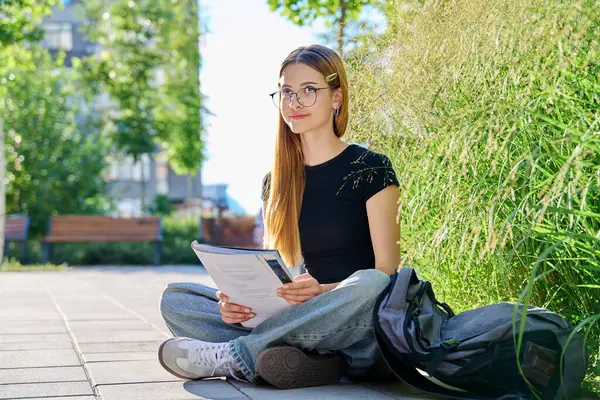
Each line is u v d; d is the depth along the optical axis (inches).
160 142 743.1
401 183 109.2
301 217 110.8
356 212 108.6
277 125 113.3
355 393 98.0
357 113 123.0
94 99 729.0
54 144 627.5
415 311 92.8
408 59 111.7
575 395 89.5
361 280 97.6
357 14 185.5
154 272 425.7
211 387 102.3
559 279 103.9
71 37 1253.1
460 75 103.9
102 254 537.0
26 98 622.2
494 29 94.0
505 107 89.8
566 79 93.1
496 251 103.0
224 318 104.3
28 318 191.5
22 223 533.0
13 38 388.8
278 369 99.4
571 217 85.0
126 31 687.7
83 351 135.9
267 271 96.0
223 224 610.9
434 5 108.2
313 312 98.8
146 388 102.0
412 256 111.2
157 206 925.2
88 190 646.5
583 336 93.6
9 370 117.9
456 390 90.7
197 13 673.0
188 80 705.0
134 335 158.1
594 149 79.9
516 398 85.6
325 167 110.5
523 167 94.6
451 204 97.1
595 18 81.8
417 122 113.8
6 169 611.2
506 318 88.5
